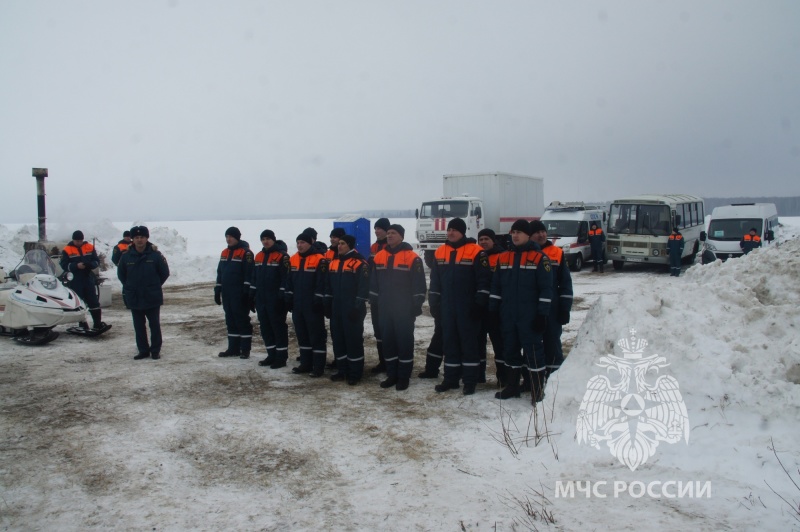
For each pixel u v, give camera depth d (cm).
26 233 2058
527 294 592
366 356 862
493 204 2105
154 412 586
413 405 605
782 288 650
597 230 2023
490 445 490
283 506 393
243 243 831
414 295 658
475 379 638
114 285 1770
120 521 374
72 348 894
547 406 532
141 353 820
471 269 633
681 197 2181
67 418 569
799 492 366
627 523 344
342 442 506
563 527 345
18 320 902
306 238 723
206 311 1292
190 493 415
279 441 509
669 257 1953
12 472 448
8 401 621
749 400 446
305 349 745
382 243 782
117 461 469
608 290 1559
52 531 362
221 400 629
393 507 386
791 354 475
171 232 2348
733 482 386
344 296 694
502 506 379
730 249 1997
